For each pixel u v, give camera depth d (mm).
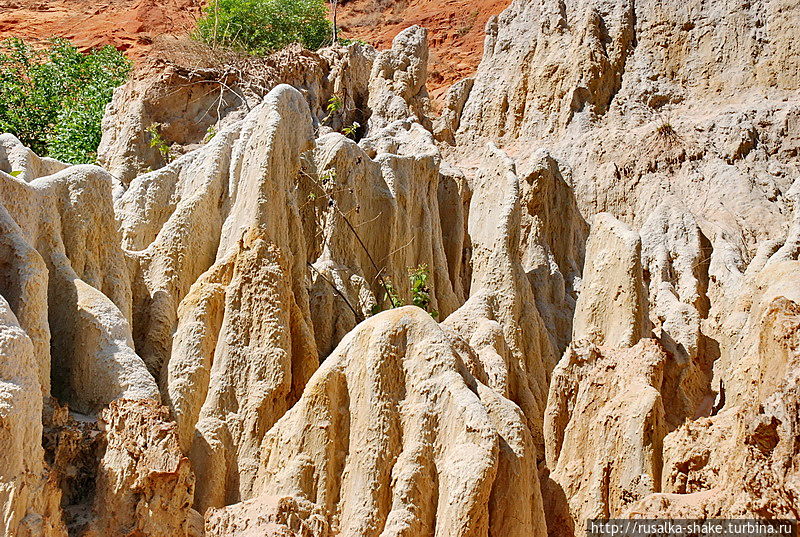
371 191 16875
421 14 52125
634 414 12719
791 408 9242
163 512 10375
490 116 25547
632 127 23719
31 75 30062
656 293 18609
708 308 18562
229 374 12648
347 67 24469
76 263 12852
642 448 12547
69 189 13109
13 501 9398
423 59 25375
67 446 10578
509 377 15367
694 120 23219
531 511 11344
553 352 17406
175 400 12453
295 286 14695
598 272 16062
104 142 21781
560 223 19812
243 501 11391
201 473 12117
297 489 11352
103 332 11773
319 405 11625
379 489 11156
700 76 24312
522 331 16969
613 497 12633
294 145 15680
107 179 13500
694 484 11492
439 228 18594
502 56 26188
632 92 24406
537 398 16469
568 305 18875
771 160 22422
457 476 10703
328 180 16094
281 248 14258
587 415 13609
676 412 14852
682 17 24781
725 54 24281
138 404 10836
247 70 22688
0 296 10227
